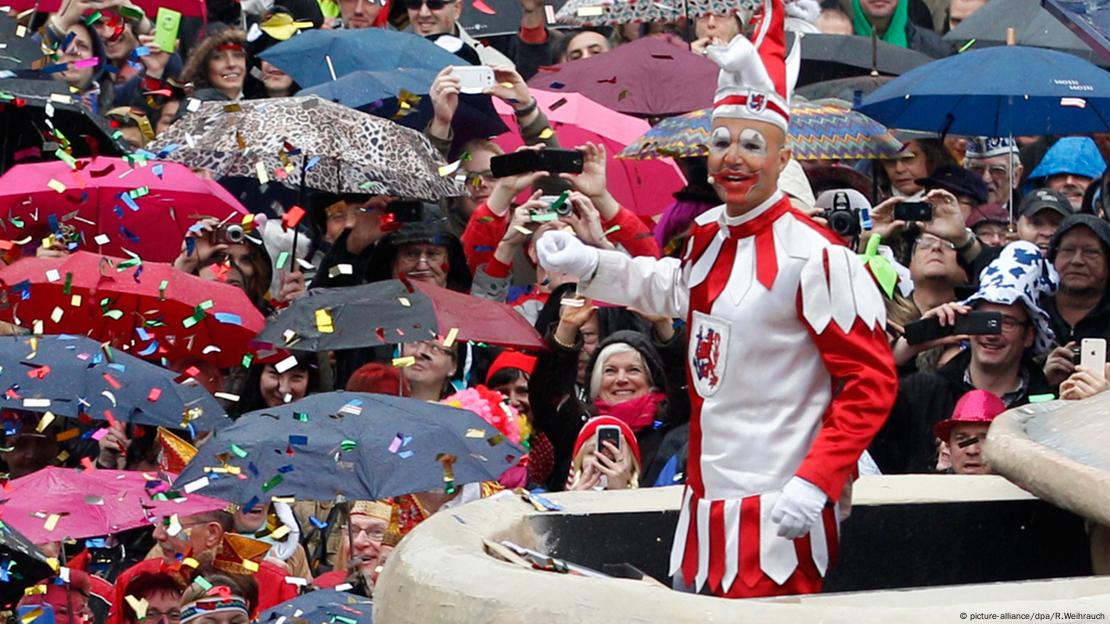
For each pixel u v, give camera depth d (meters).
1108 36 31.44
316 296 25.09
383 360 26.47
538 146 26.45
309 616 19.22
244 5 35.72
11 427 23.98
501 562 10.73
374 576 21.77
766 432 13.38
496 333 24.69
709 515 13.52
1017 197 34.22
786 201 13.60
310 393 26.03
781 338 13.34
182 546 21.53
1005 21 38.25
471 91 28.84
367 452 20.47
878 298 13.28
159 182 26.75
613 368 24.17
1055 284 26.28
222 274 26.77
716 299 13.56
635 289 14.16
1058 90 30.42
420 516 21.89
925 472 25.31
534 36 38.84
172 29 30.38
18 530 20.38
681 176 32.12
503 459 21.17
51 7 31.55
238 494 20.22
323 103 27.30
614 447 20.89
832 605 9.81
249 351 25.78
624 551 14.02
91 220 26.77
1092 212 30.75
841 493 13.24
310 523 23.80
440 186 27.58
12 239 26.72
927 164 31.55
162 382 23.02
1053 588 10.61
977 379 25.61
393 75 30.88
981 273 27.22
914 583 14.31
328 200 28.94
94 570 23.97
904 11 39.16
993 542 14.35
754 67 13.37
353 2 34.88
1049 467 12.25
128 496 21.41
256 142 26.77
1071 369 25.28
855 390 13.02
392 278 27.16
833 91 34.16
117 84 32.38
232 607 20.09
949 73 31.03
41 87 28.30
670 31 37.53
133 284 25.12
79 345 23.06
